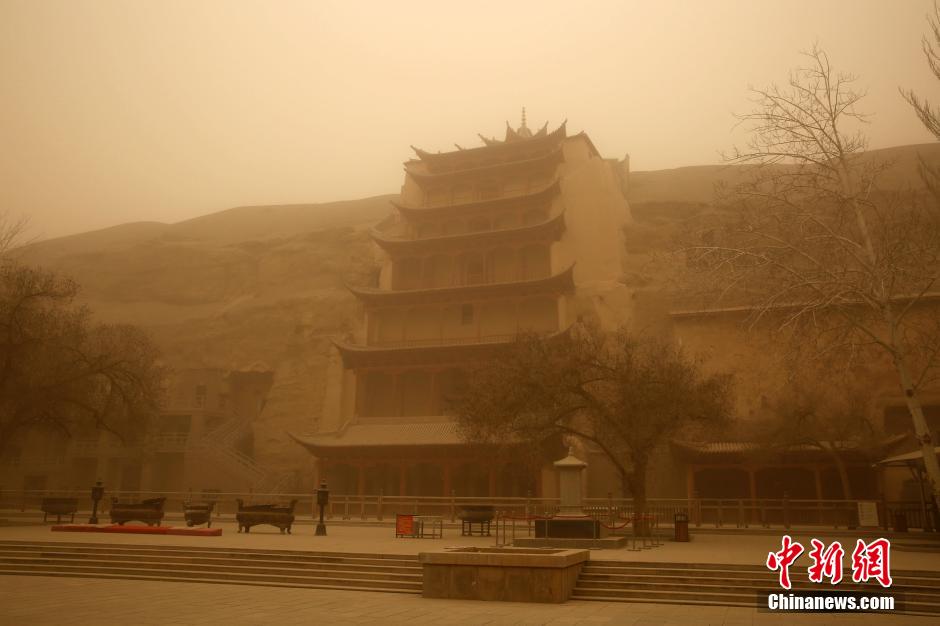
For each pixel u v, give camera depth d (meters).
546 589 16.91
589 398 33.81
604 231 70.94
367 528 39.53
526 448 34.62
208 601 16.69
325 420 70.75
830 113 29.16
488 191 77.19
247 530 33.94
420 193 80.25
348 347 64.62
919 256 27.42
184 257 91.44
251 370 78.50
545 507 40.50
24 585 19.62
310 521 43.50
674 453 51.81
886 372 54.53
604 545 25.92
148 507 35.12
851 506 37.53
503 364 35.94
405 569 20.33
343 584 19.62
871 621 14.59
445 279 72.50
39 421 44.84
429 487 61.94
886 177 76.25
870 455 46.94
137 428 50.34
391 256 72.81
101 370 43.97
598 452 57.91
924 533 31.84
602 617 14.78
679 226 72.62
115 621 13.79
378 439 57.53
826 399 49.38
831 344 29.44
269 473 65.69
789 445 47.59
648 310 67.00
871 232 29.06
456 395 65.12
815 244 29.33
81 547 24.19
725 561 20.06
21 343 38.72
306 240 87.12
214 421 73.88
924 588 17.16
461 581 17.41
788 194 29.91
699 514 39.69
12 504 60.22
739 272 29.08
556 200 73.25
